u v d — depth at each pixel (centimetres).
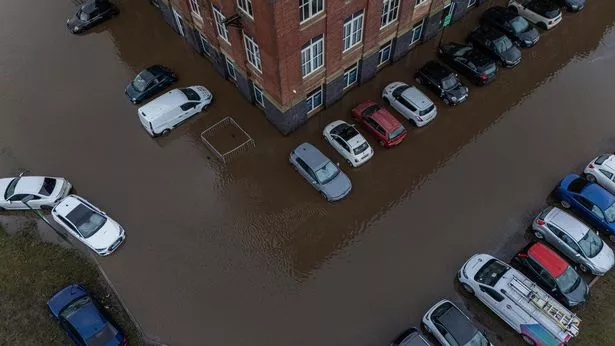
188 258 2423
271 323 2230
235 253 2436
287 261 2411
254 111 2953
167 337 2191
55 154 2830
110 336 2083
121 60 3269
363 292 2312
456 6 3184
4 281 2348
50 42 3403
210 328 2217
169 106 2803
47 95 3105
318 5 2214
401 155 2767
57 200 2577
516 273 2186
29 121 2983
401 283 2338
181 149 2828
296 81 2497
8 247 2472
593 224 2439
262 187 2655
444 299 2258
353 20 2500
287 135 2830
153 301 2292
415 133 2856
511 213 2545
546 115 2930
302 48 2359
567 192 2483
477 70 2981
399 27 2848
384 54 3019
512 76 3122
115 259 2428
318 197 2617
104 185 2691
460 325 2055
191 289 2327
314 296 2303
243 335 2198
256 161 2745
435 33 3262
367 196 2620
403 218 2542
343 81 2864
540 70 3150
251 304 2283
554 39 3316
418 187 2647
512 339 2170
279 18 2069
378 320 2231
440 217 2541
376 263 2402
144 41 3372
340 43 2531
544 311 2066
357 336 2191
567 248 2312
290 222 2536
